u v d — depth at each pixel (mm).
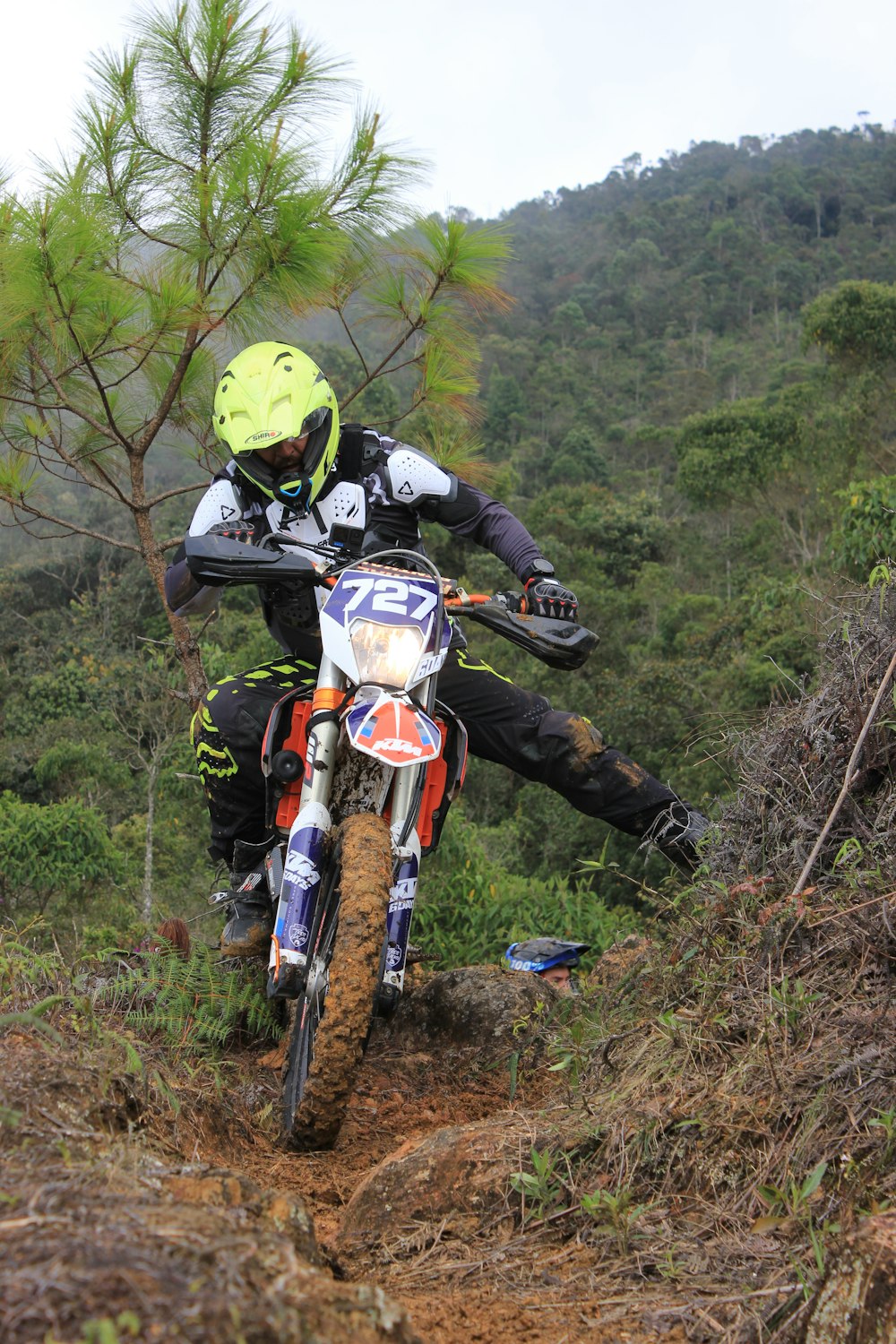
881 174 139250
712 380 78438
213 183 4781
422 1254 2197
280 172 4727
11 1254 1275
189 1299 1203
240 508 3643
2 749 21891
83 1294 1189
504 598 3195
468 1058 3785
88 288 4602
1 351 4824
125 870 14289
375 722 2645
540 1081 3508
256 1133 2992
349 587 2938
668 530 45906
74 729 21891
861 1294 1570
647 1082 2553
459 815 8555
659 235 122188
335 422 3496
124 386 5438
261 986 3770
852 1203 1916
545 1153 2379
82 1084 2219
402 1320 1364
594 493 50031
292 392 3387
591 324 104062
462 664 3938
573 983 4559
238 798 3752
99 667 26734
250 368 3463
